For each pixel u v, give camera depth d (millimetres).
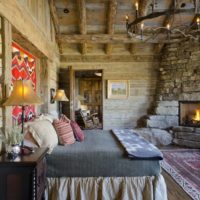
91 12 5965
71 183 2857
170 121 6586
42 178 2438
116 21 6219
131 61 7188
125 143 3297
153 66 7211
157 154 2887
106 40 6312
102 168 2887
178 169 4254
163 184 2863
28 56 4453
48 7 5387
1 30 2574
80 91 10422
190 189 3385
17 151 2328
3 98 2555
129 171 2883
